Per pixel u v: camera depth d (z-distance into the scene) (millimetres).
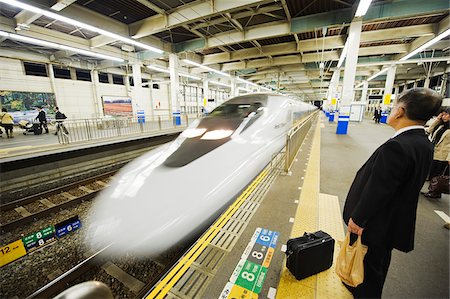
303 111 10758
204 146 3221
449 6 6367
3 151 5336
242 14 7836
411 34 8891
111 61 13664
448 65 15844
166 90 22109
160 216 2326
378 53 11594
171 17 7523
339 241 2029
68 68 13656
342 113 8750
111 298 673
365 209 1122
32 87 11891
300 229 2154
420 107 1074
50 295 2145
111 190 2854
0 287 2352
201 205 2459
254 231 2113
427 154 1064
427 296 1512
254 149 3512
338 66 14000
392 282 1636
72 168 5891
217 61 13719
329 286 1516
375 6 7219
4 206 3910
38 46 10898
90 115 14922
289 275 1599
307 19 8164
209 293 1470
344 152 5621
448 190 2926
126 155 7492
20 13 6855
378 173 1088
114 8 7324
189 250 1867
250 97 5051
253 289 1491
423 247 2027
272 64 14805
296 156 4820
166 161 2945
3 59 10727
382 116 14977
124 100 17125
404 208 1104
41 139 7902
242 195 2838
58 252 2852
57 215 3812
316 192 2957
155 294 1478
